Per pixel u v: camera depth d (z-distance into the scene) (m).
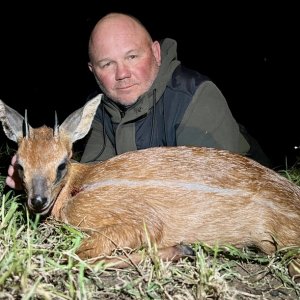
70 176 0.66
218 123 0.76
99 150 0.86
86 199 0.63
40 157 0.60
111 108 0.81
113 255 0.58
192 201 0.61
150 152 0.65
